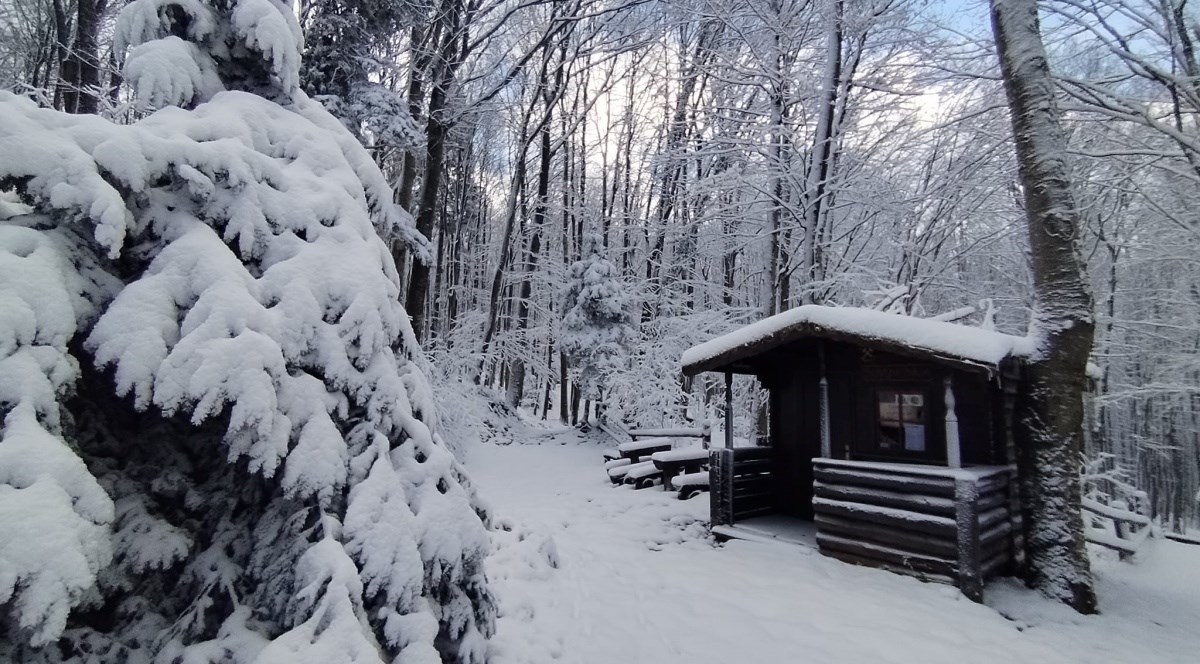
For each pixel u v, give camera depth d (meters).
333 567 2.60
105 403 2.80
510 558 6.08
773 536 7.22
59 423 2.37
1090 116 9.44
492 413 16.69
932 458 6.59
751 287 24.98
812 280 12.60
